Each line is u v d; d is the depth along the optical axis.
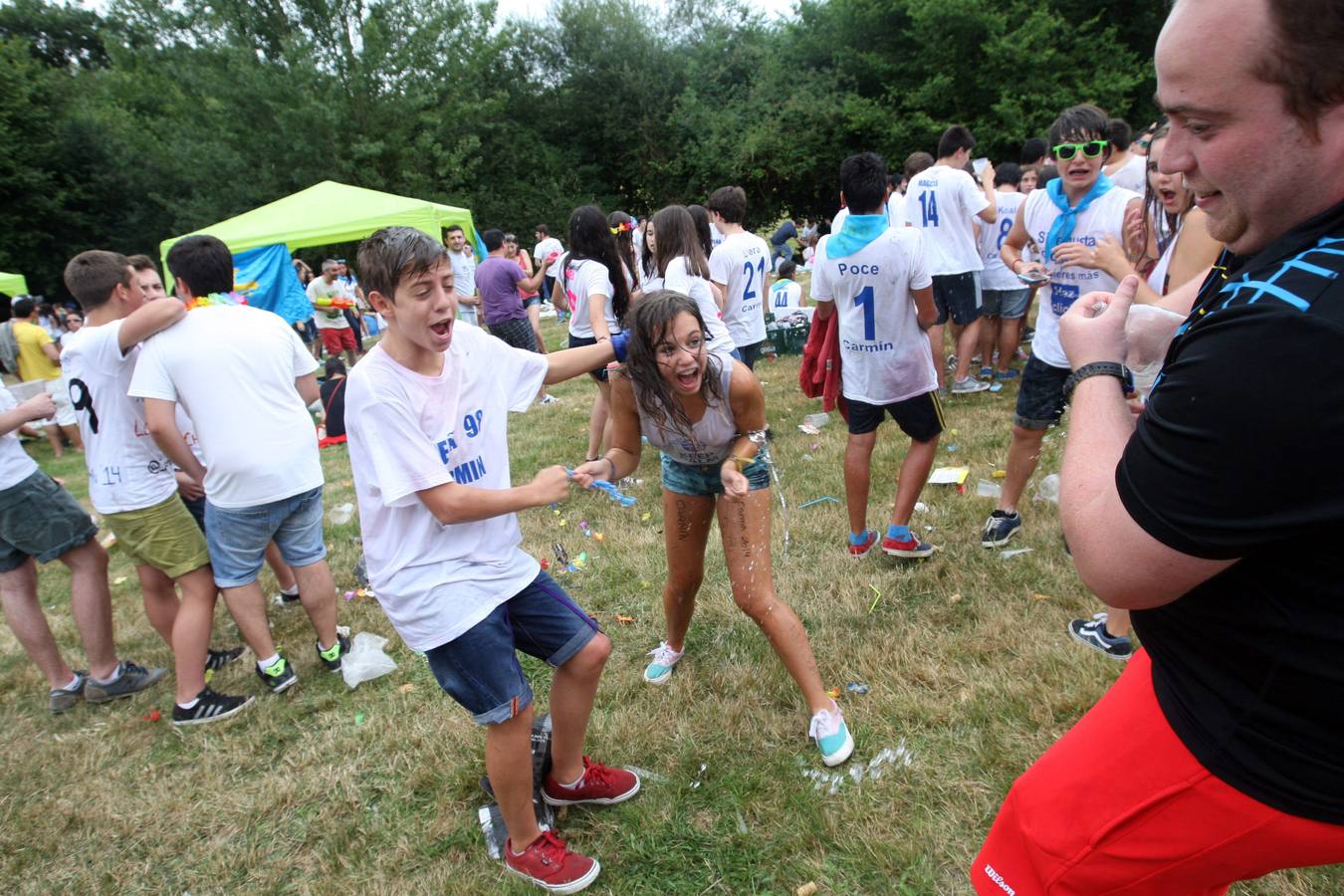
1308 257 0.87
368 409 1.98
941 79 25.55
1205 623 1.03
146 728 3.43
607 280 5.32
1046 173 6.52
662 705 3.11
